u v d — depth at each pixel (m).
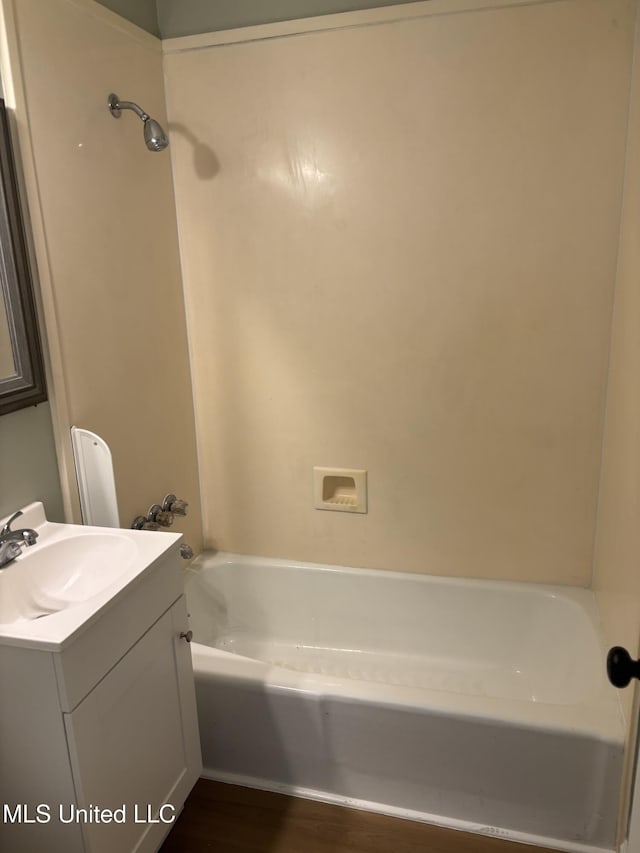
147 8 2.05
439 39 1.89
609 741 1.53
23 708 1.20
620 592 1.69
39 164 1.57
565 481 2.10
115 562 1.51
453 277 2.04
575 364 2.01
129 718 1.38
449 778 1.68
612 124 1.82
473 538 2.23
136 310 2.02
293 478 2.36
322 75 2.00
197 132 2.15
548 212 1.92
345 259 2.12
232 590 2.46
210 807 1.78
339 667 2.31
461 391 2.12
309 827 1.71
